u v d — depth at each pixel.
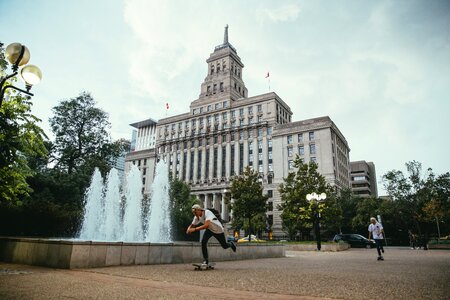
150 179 91.88
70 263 7.09
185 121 90.94
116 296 4.09
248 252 12.60
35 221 20.86
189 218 38.41
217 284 5.21
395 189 39.97
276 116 76.19
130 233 22.52
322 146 65.62
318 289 4.75
